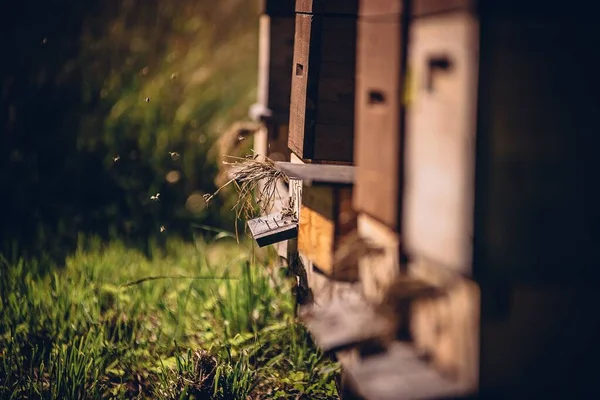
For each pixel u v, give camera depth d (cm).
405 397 392
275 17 888
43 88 1279
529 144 387
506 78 380
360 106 525
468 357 398
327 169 626
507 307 394
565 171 394
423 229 430
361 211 544
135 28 1413
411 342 449
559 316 399
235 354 707
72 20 1391
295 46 762
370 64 502
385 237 485
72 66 1298
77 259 975
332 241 591
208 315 806
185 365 669
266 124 895
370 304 490
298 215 687
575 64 390
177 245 1079
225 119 1291
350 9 690
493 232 387
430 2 418
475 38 375
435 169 415
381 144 481
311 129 703
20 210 1167
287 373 685
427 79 423
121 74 1330
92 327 766
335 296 585
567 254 398
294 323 712
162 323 787
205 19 1520
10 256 1025
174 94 1312
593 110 396
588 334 405
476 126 379
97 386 676
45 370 715
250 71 1474
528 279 395
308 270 677
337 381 638
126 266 953
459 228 392
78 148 1223
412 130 443
